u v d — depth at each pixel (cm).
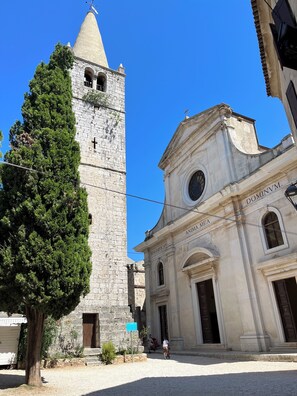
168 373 1352
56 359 1656
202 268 2334
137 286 3712
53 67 1591
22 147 1245
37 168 1235
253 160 2120
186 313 2458
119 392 939
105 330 1889
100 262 2041
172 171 3027
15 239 1139
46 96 1436
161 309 2834
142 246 3162
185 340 2416
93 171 2280
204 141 2616
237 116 2514
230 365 1525
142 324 3425
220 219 2252
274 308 1788
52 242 1183
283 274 1767
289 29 501
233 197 2153
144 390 959
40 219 1161
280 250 1820
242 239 2052
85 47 2859
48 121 1378
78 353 1745
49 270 1118
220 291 2153
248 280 1947
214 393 852
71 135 1424
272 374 1153
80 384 1126
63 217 1227
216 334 2236
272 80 1138
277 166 1855
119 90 2714
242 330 1941
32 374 1074
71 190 1291
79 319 1833
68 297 1160
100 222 2147
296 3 588
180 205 2800
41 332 1145
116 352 1866
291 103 758
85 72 2706
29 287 1079
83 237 1288
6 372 1496
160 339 2741
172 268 2678
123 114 2634
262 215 1964
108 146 2428
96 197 2205
